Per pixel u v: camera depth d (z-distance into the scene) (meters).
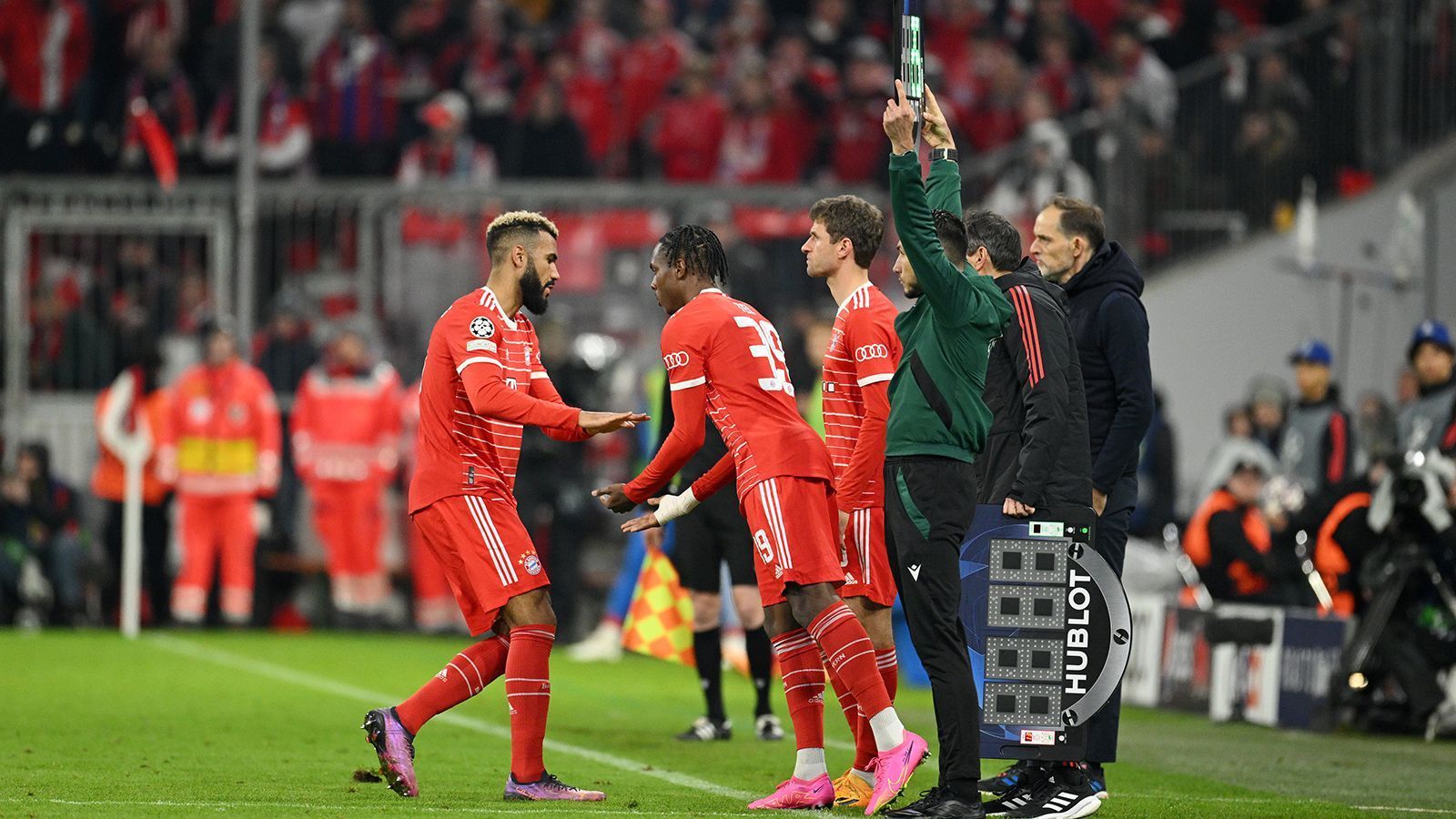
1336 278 59.12
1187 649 41.72
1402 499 37.53
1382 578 37.59
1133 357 25.59
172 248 61.28
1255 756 32.81
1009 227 24.53
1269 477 48.81
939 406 22.53
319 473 57.09
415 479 24.58
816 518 23.52
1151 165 59.31
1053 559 23.19
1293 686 38.56
